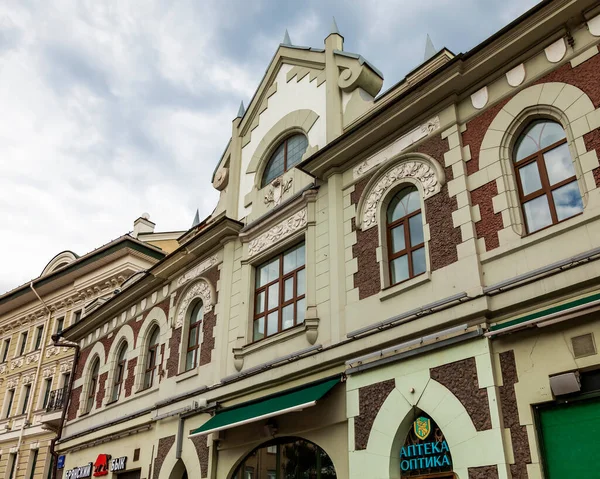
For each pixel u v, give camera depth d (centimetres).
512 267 907
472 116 1059
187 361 1631
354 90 1368
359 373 1078
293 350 1240
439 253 1020
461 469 861
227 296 1513
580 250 830
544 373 817
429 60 1189
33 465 2766
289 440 1207
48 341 3038
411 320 1008
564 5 941
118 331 2070
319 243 1280
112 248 2845
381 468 970
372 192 1203
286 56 1619
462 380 907
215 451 1362
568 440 779
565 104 920
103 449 1875
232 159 1692
